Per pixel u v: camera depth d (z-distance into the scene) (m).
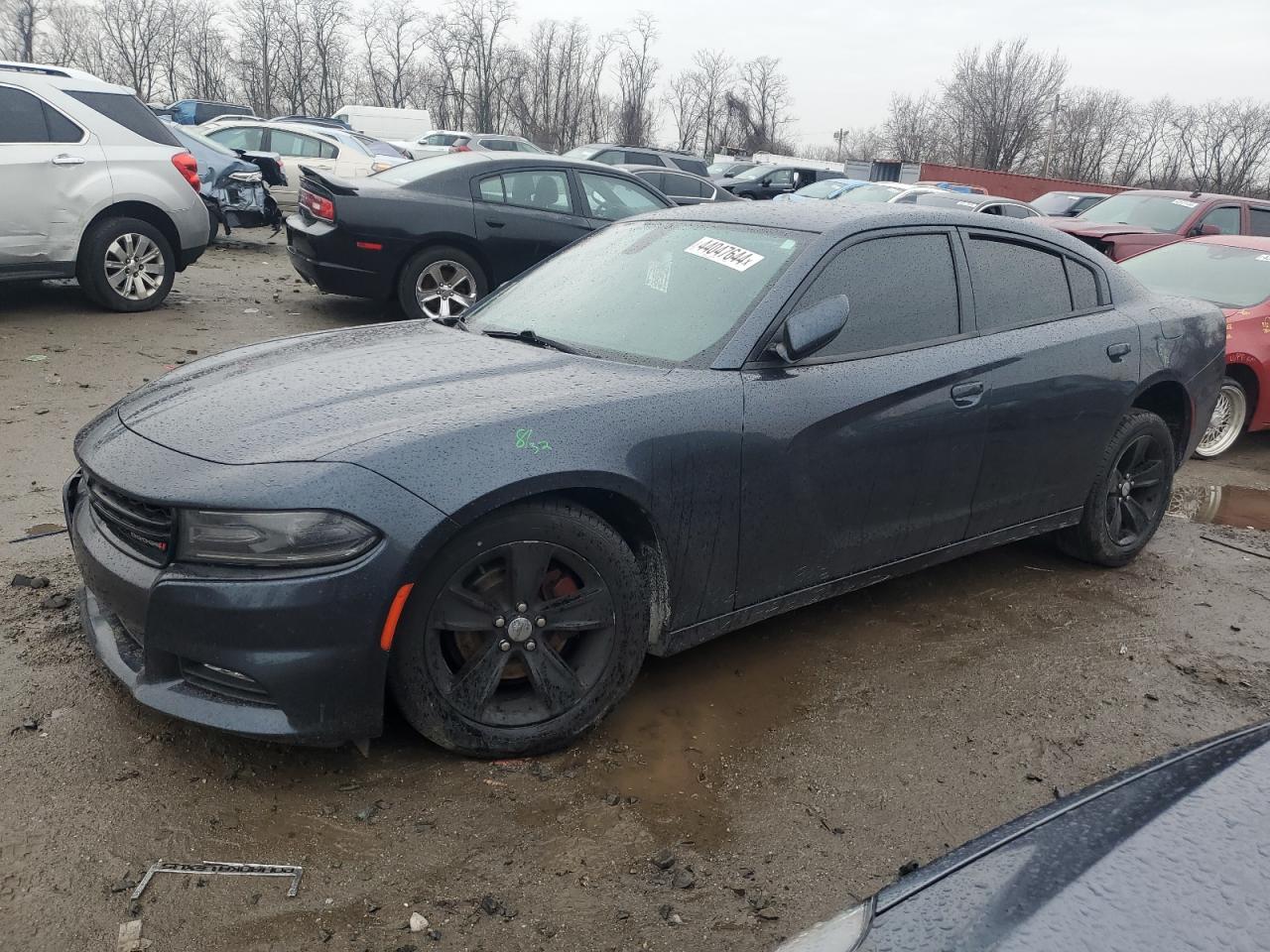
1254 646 4.11
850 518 3.51
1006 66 69.50
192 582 2.51
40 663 3.21
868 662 3.73
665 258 3.79
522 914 2.33
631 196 9.50
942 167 41.50
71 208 8.02
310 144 16.56
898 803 2.88
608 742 3.06
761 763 3.04
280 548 2.48
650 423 2.96
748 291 3.43
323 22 61.62
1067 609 4.35
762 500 3.21
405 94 63.38
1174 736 3.37
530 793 2.77
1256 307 7.25
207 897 2.31
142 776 2.71
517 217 8.76
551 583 2.89
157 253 8.65
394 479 2.56
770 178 28.53
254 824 2.57
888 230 3.75
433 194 8.47
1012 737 3.29
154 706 2.62
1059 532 4.75
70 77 8.20
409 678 2.68
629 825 2.67
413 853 2.51
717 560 3.18
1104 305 4.52
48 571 3.88
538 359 3.27
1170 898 1.36
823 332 3.19
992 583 4.59
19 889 2.29
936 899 1.46
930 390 3.62
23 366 6.77
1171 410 4.92
